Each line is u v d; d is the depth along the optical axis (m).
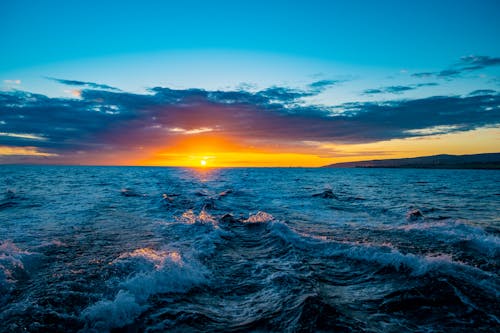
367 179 52.19
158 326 3.83
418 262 5.96
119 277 5.38
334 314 4.03
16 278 5.38
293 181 44.25
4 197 18.56
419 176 66.94
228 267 6.32
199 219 11.70
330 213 14.16
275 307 4.32
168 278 5.22
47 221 11.18
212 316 4.12
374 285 5.20
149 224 11.00
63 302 4.37
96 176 53.97
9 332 3.55
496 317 4.07
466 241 8.30
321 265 6.41
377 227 10.74
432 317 4.08
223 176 62.19
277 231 9.41
